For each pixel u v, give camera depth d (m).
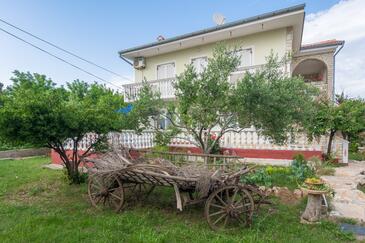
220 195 4.44
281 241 3.76
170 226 4.38
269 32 12.49
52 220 4.55
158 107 6.77
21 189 6.88
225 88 5.71
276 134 6.00
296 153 9.06
